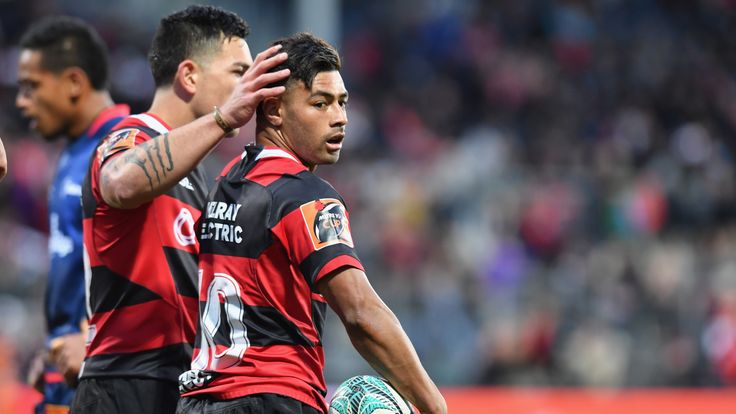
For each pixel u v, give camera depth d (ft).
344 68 194.08
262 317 36.17
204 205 40.40
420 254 136.98
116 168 39.22
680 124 194.80
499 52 200.03
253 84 37.42
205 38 43.19
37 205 137.49
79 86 51.24
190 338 42.19
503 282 134.62
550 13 208.33
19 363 104.68
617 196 153.79
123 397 41.65
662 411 80.33
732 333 122.83
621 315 127.24
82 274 47.96
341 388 37.86
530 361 120.78
